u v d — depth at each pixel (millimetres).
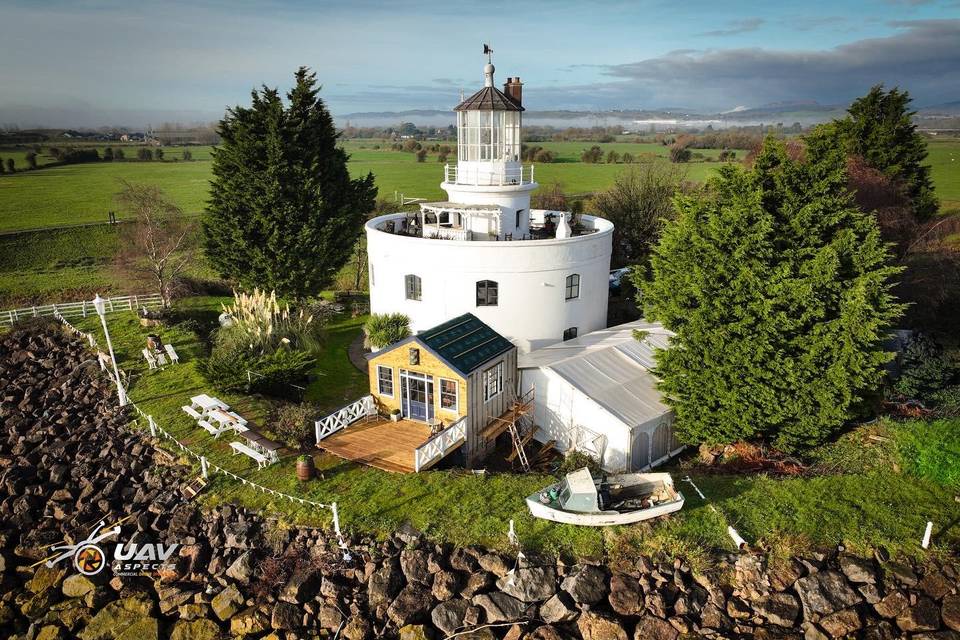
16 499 21844
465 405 22422
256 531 18141
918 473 19797
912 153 44469
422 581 16297
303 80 38500
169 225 47688
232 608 16375
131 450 23109
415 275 30047
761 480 19938
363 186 43531
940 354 26984
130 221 62344
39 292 47000
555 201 68000
